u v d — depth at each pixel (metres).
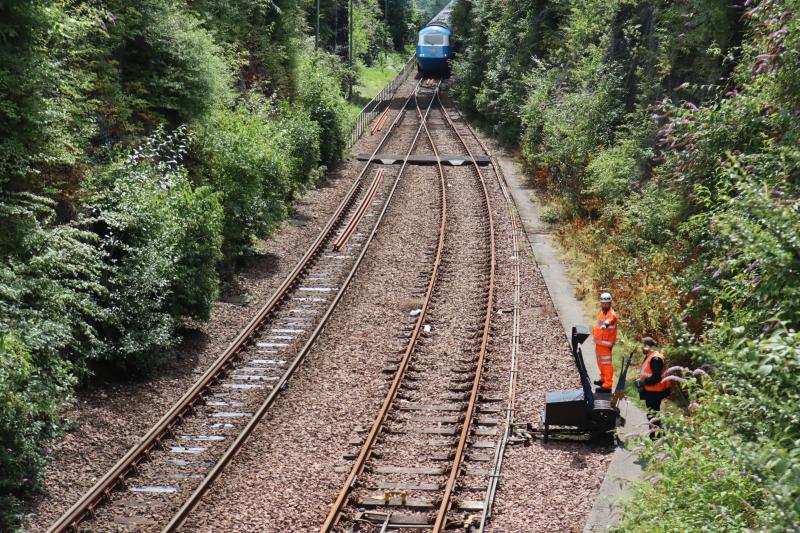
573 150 31.55
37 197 15.05
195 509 11.80
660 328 17.69
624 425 14.51
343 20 88.69
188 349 18.27
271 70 41.00
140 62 24.67
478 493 12.23
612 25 36.00
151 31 24.14
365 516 11.59
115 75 22.08
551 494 12.17
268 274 24.02
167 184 19.28
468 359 17.78
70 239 15.31
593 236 25.48
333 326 19.97
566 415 13.84
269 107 32.97
